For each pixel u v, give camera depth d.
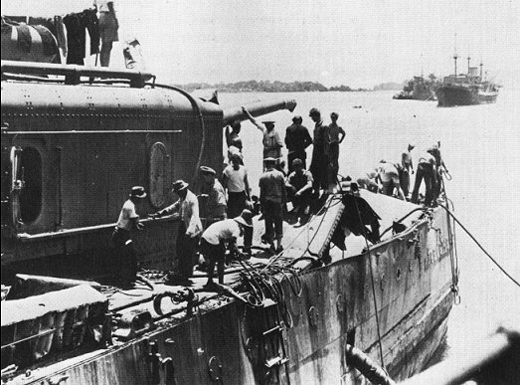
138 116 12.27
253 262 14.39
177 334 9.70
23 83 10.52
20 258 10.30
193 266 12.53
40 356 7.74
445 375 2.44
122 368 8.58
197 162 13.63
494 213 34.25
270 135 18.50
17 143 10.12
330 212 17.70
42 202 10.63
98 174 11.52
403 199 24.36
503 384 2.46
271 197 15.09
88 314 8.34
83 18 12.86
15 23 11.40
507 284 30.88
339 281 14.68
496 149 34.44
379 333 15.49
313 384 13.39
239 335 11.16
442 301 22.94
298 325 12.91
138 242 12.72
